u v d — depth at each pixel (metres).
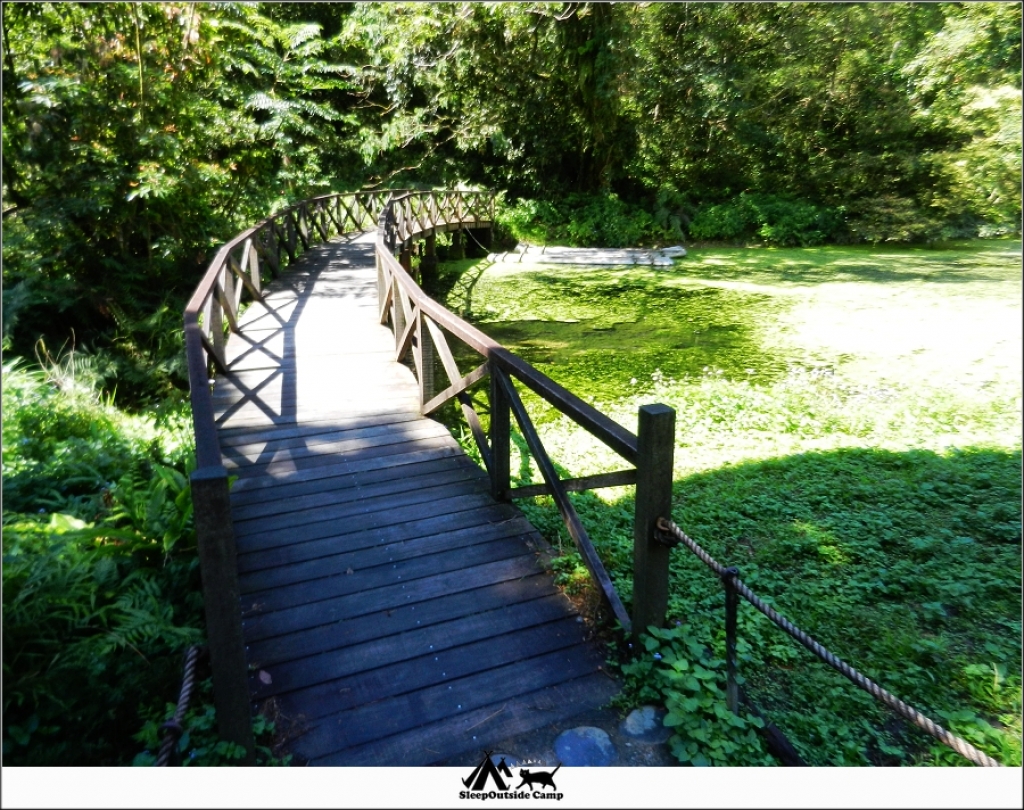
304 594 2.88
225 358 5.57
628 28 15.32
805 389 6.78
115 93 7.12
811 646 1.92
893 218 17.19
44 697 2.27
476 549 3.20
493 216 17.19
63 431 4.34
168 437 4.95
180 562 3.10
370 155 16.41
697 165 18.66
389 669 2.50
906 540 3.98
